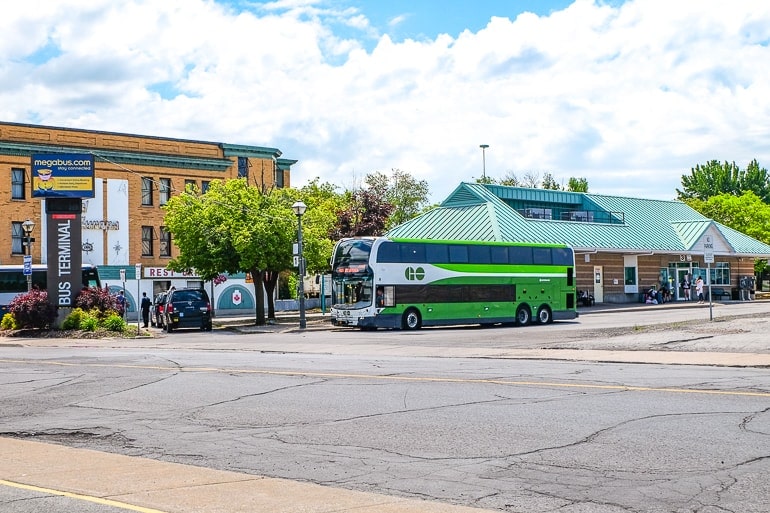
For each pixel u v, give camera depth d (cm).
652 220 6725
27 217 5466
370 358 2336
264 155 6456
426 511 740
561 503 761
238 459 1002
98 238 5716
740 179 11912
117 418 1339
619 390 1455
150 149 5938
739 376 1641
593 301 5778
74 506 773
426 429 1146
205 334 3969
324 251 4662
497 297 4156
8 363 2361
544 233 5550
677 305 5625
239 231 4394
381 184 8906
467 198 5872
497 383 1605
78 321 3728
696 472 856
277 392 1568
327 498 794
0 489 851
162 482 874
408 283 3938
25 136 5450
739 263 7038
